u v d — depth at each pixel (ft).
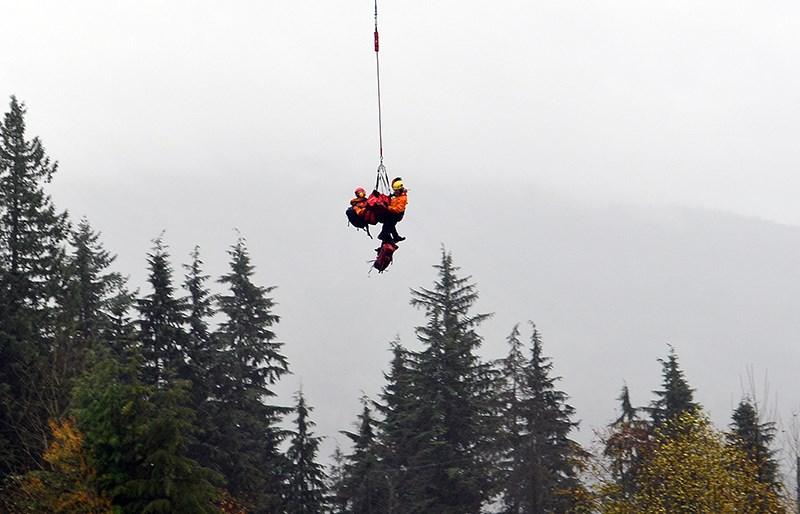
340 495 571.69
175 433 321.93
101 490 320.29
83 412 322.55
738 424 532.32
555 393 627.05
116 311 529.04
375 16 317.01
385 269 277.44
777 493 413.80
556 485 547.49
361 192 278.87
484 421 566.36
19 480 364.17
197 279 565.12
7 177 524.93
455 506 542.57
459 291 615.98
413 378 572.51
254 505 504.02
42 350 473.67
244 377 584.40
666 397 631.97
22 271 512.22
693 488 402.72
